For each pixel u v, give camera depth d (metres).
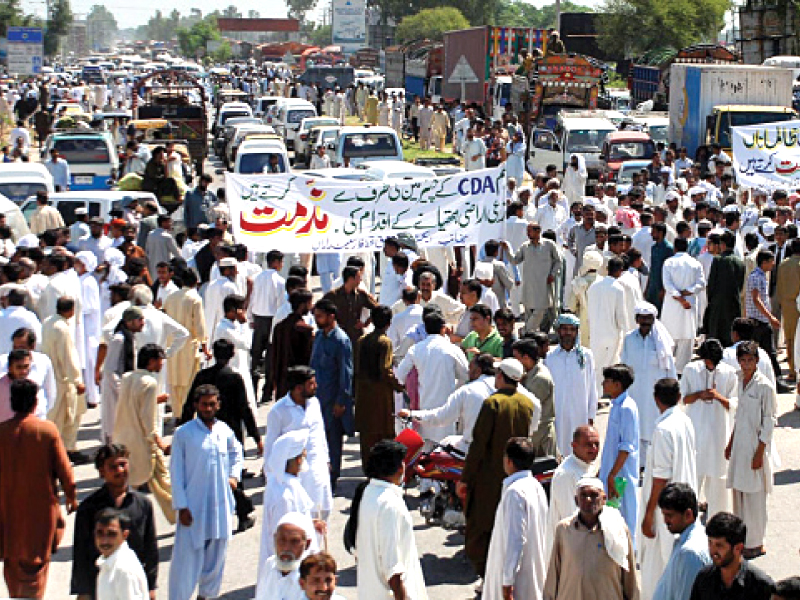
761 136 18.92
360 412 9.90
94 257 13.52
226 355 9.25
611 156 28.58
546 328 14.41
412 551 6.75
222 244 13.03
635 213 17.20
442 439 9.70
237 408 9.28
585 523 6.47
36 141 44.91
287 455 7.45
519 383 8.75
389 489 6.68
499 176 13.53
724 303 13.41
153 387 8.97
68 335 10.64
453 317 11.74
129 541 6.72
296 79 65.94
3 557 7.72
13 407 7.68
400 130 46.72
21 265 11.86
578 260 15.58
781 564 8.76
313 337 10.66
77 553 6.79
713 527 5.73
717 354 8.84
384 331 9.89
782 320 14.48
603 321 12.19
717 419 8.93
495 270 13.62
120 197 18.67
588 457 7.28
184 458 7.81
